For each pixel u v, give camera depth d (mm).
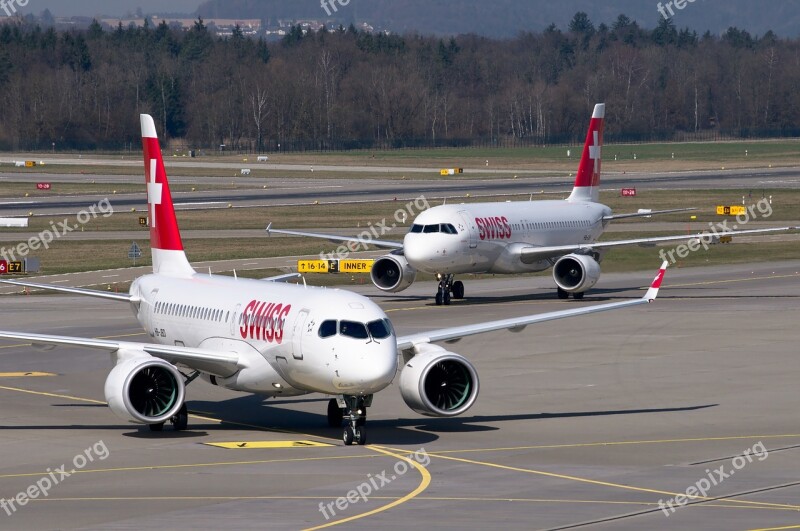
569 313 134625
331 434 123375
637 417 130625
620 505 89625
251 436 122125
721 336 192750
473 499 92062
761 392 145000
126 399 115500
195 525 84500
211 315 132250
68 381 161500
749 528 82250
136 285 154375
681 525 83312
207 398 148000
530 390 148875
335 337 112688
